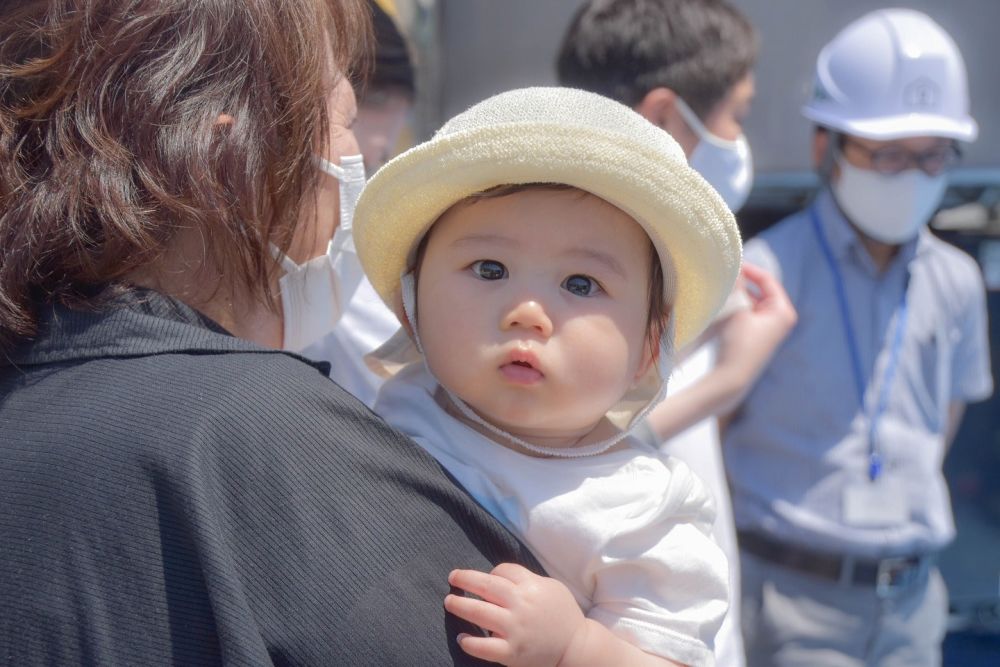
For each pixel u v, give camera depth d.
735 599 2.05
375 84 2.29
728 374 2.20
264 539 0.97
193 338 1.06
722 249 1.24
